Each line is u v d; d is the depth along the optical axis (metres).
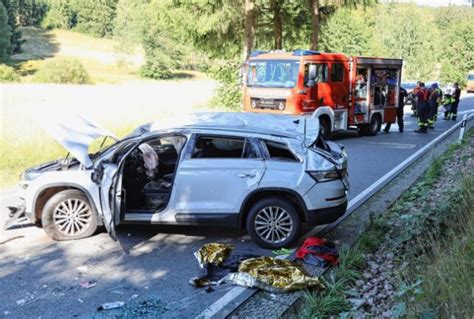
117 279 5.32
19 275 5.39
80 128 6.88
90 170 6.44
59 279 5.30
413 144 16.05
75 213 6.49
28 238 6.57
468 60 78.62
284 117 7.16
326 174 6.25
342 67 16.34
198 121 6.70
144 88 38.25
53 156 12.56
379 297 4.85
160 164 7.26
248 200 6.25
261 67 15.59
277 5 25.97
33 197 6.39
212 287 5.11
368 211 7.98
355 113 17.22
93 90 34.38
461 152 12.66
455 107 24.34
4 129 14.96
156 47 74.31
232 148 6.37
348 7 24.30
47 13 103.75
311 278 5.11
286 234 6.32
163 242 6.49
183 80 71.94
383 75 18.41
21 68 72.12
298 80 14.88
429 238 5.68
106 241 6.48
